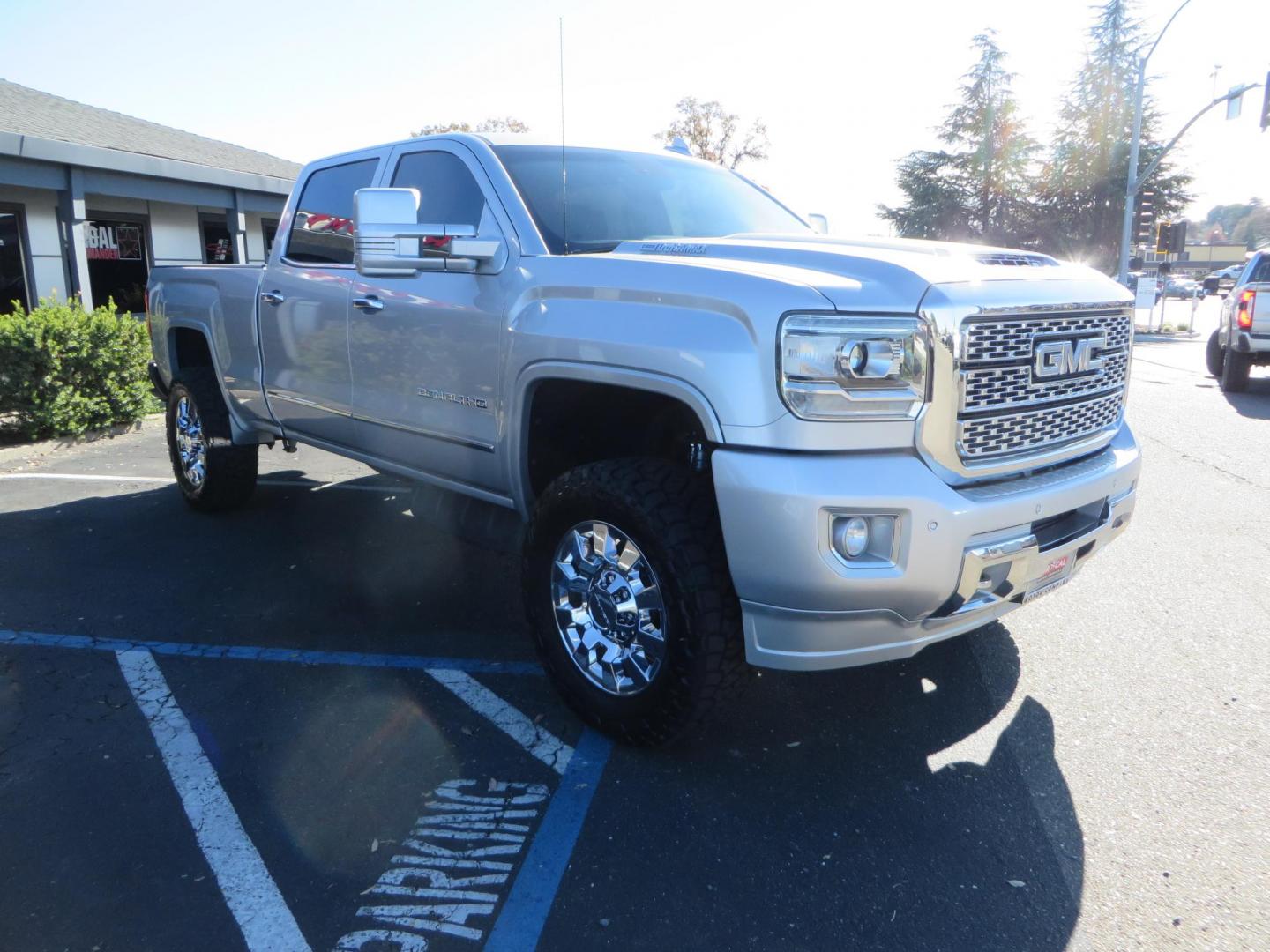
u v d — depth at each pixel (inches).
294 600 186.5
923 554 108.2
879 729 137.4
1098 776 124.9
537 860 107.4
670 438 145.0
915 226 2358.5
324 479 293.0
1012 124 2288.4
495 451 148.6
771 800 119.3
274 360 203.9
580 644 134.7
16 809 116.3
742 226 173.2
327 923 97.5
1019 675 154.7
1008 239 2311.8
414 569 205.9
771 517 106.7
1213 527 236.4
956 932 96.3
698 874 105.2
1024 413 120.9
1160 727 137.6
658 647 123.1
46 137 497.7
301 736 134.3
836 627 109.8
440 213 164.6
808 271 116.3
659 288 120.0
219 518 245.8
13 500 265.6
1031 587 123.0
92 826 113.2
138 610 181.0
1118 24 2299.5
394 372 167.2
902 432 110.7
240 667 156.4
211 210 692.1
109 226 605.0
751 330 109.0
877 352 108.0
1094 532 130.3
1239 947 94.0
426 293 157.5
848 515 106.0
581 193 158.2
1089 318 130.5
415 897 101.3
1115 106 2294.5
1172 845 110.2
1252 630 172.2
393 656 161.5
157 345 258.7
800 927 97.0
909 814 116.3
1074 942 94.9
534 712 141.9
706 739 134.5
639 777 124.4
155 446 357.4
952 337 110.4
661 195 169.5
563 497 129.8
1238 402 454.0
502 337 141.9
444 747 131.8
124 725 136.9
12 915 98.0
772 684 151.8
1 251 531.8
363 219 137.1
